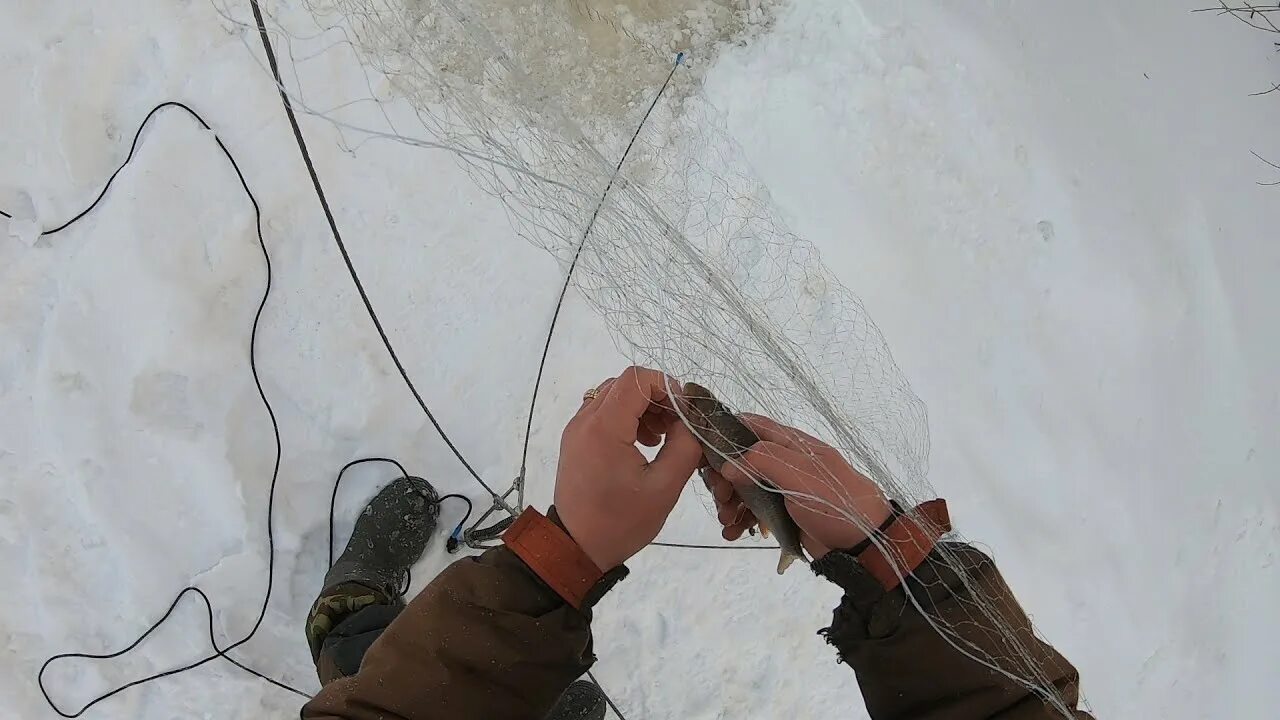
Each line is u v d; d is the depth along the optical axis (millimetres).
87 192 1539
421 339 1603
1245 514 1588
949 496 1561
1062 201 1610
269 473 1530
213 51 1563
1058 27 1624
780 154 1616
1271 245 1599
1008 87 1615
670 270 881
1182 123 1615
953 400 1582
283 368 1557
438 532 1595
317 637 1375
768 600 1612
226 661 1480
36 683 1455
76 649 1466
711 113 1600
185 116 1558
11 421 1490
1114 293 1609
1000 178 1623
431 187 1612
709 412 807
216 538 1511
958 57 1619
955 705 689
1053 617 1562
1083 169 1613
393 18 1040
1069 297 1621
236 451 1512
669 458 790
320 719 687
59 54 1541
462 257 1617
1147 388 1608
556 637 705
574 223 908
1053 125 1614
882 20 1618
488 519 1601
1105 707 1556
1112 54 1623
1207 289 1594
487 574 730
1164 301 1601
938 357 1589
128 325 1511
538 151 1015
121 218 1520
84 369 1496
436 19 1021
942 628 699
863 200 1602
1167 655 1574
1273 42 1613
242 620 1498
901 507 793
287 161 1576
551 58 1452
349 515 1563
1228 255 1595
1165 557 1592
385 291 1603
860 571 719
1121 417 1610
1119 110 1620
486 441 1597
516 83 997
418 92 1041
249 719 1476
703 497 1575
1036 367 1613
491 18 1384
